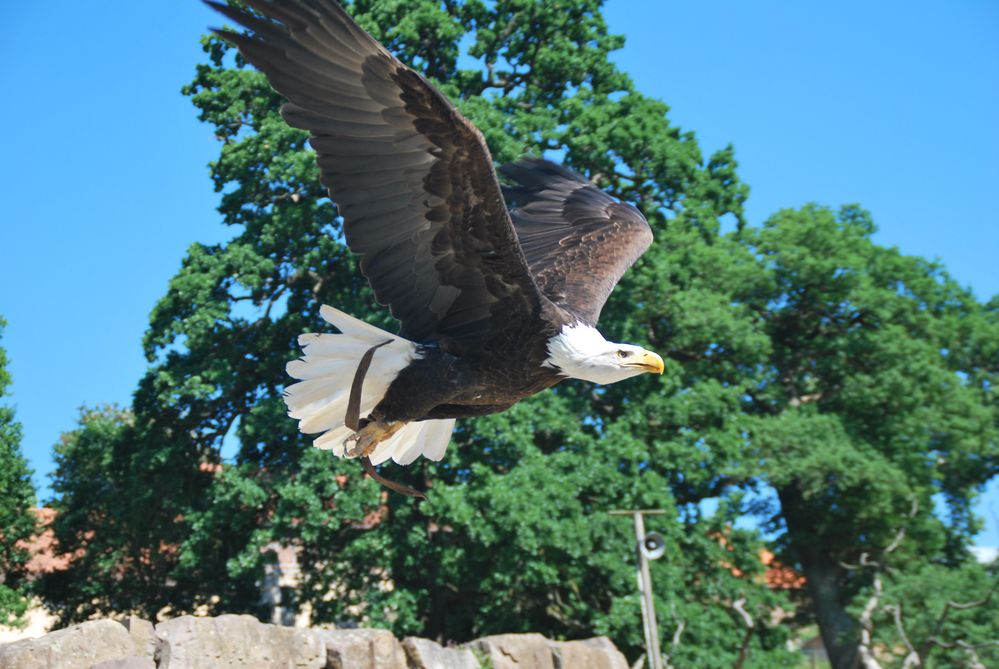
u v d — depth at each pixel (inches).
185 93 701.3
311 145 175.8
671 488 714.8
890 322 837.2
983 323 897.5
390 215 183.8
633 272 679.7
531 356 194.7
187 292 636.1
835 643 786.8
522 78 757.9
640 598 593.3
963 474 871.1
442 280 191.3
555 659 436.5
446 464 609.9
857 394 790.5
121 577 681.6
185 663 323.9
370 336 192.7
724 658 619.5
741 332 729.6
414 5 675.4
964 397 814.5
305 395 190.5
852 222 919.0
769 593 689.6
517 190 256.8
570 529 590.6
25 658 301.7
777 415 802.8
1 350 585.6
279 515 594.9
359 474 603.5
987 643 635.5
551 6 732.7
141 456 628.1
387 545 603.2
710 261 757.9
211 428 670.5
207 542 634.8
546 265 236.8
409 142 177.8
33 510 681.6
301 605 690.8
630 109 705.6
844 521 775.7
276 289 681.0
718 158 778.8
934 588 673.0
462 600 671.1
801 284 810.8
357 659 362.3
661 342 758.5
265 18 164.7
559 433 651.5
